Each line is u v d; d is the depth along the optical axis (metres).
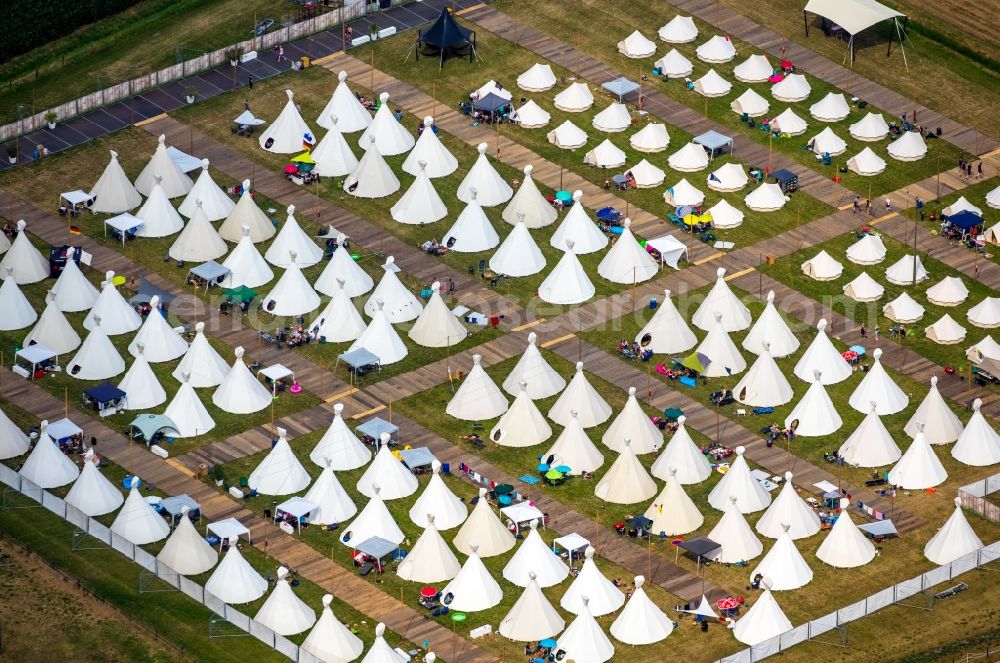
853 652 195.75
